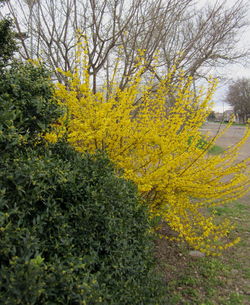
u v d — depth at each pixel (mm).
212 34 5395
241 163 3760
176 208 4160
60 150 2812
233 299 3205
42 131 2650
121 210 2643
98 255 2309
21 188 1883
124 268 2371
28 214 1970
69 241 1992
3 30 4578
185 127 3539
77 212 2209
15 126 2344
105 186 2512
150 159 3662
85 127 3098
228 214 6000
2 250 1619
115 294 2125
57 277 1717
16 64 2973
